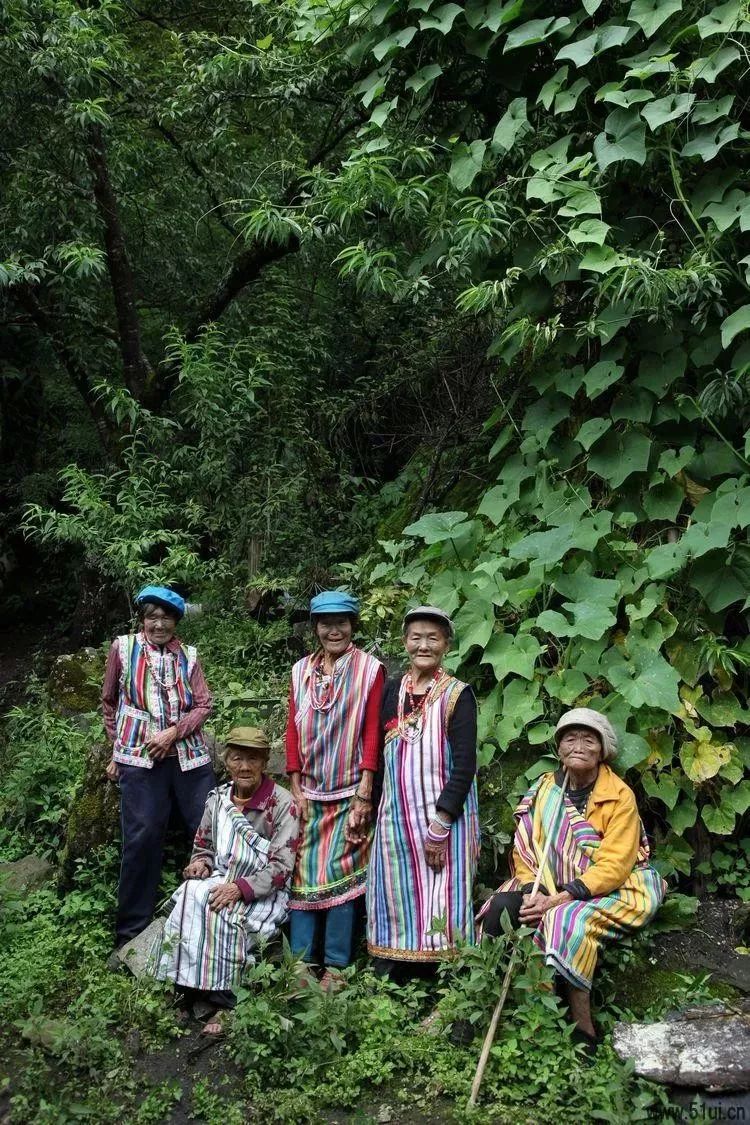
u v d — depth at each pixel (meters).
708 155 3.76
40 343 9.32
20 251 6.73
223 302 7.38
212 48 7.00
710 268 3.71
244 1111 2.93
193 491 6.85
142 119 7.62
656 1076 2.86
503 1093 2.89
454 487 5.76
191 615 6.56
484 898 3.62
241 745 3.55
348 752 3.62
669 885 3.73
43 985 3.50
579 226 3.84
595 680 3.81
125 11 8.08
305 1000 3.26
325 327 7.89
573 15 4.07
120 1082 3.03
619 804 3.32
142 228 8.01
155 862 3.78
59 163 7.04
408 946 3.40
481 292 4.07
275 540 6.41
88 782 4.13
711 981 3.28
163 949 3.42
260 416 6.91
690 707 3.73
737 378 3.80
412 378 6.68
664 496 4.04
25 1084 2.98
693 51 3.92
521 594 3.98
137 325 7.60
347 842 3.60
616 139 3.86
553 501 4.19
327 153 7.16
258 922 3.48
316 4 4.53
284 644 5.77
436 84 4.47
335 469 7.16
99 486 6.39
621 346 4.07
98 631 7.47
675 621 3.79
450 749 3.50
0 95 6.51
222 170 7.76
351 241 5.27
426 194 4.34
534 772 3.77
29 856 4.33
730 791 3.76
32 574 9.94
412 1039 3.13
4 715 6.19
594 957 3.11
